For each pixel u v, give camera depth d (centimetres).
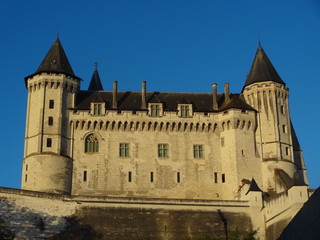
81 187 7744
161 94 8781
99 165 7894
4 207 6291
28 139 7862
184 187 7950
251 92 8456
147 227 6794
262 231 6975
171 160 8075
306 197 6512
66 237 6494
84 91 8525
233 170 7944
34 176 7519
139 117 8194
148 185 7900
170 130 8231
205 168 8081
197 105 8594
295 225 3259
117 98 8519
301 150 8912
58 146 7744
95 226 6662
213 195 7938
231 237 6819
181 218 6925
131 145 8075
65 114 8000
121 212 6825
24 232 6300
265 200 7088
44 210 6531
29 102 8081
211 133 8294
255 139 8206
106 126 8100
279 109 8388
